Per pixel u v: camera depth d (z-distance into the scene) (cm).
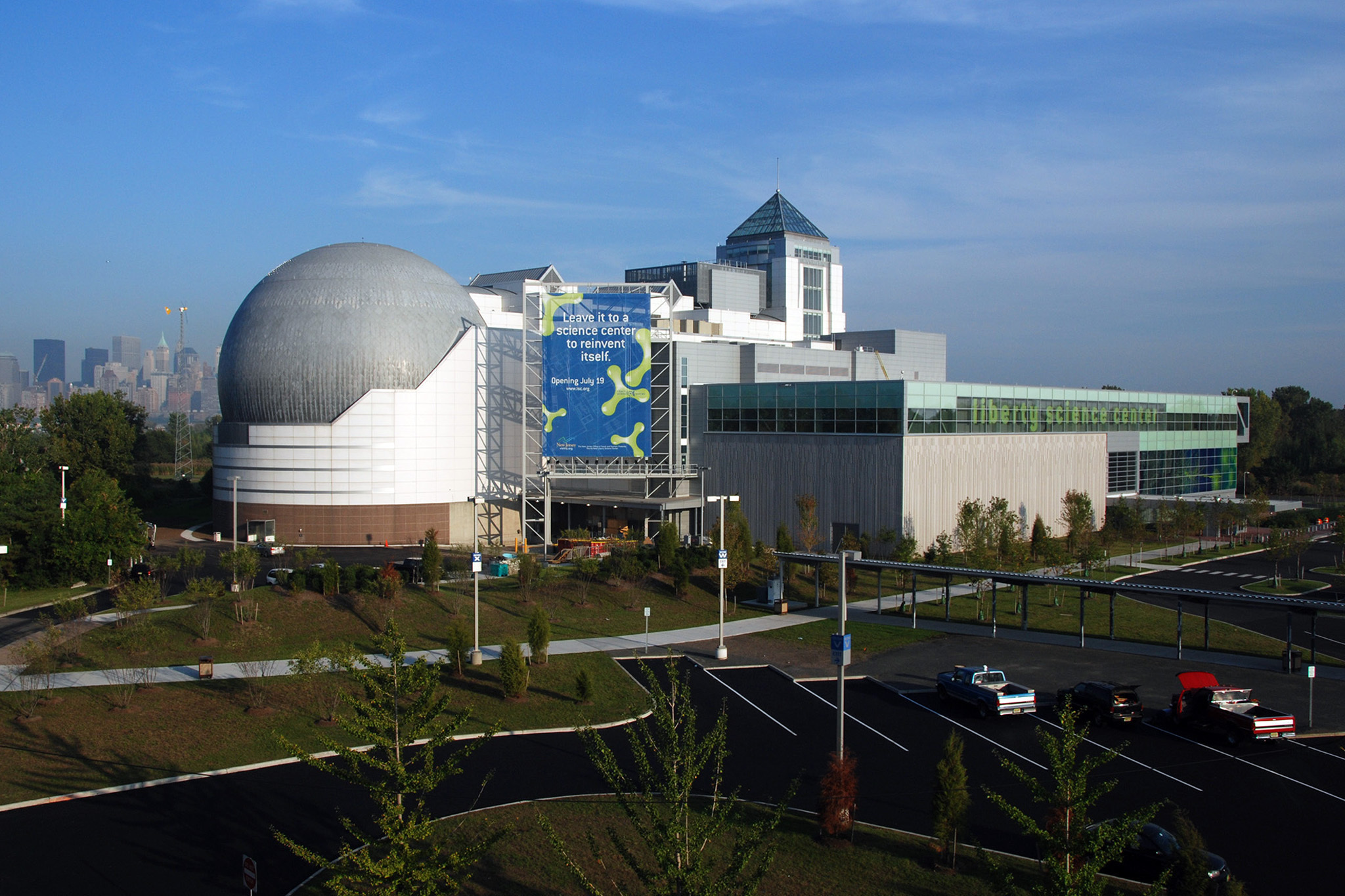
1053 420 9219
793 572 7050
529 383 9131
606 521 8819
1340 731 3744
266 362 8550
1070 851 2055
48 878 2572
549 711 4053
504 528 9081
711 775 3341
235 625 5047
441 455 8744
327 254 9006
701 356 9000
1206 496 11612
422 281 9031
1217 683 3881
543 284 8350
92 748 3472
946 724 3906
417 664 2470
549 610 5784
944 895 2462
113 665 4459
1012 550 7012
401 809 2236
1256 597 4662
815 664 4850
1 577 6338
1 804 3020
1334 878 2534
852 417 7781
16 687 4050
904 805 3069
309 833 2869
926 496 7694
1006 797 3134
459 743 3672
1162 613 6078
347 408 8506
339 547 8362
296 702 4012
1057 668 4709
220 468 9012
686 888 1953
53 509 6650
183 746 3541
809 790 3195
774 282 15262
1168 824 2895
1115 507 9650
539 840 2789
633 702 4178
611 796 3136
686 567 6225
